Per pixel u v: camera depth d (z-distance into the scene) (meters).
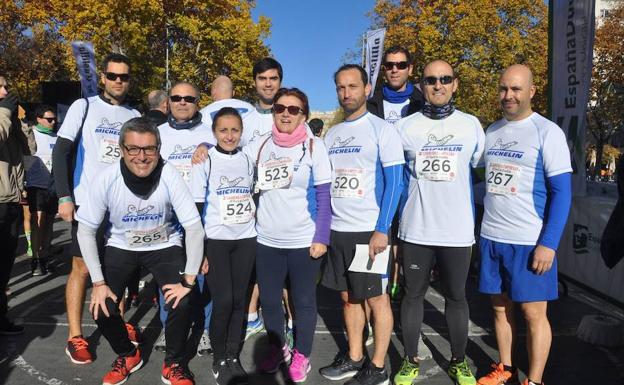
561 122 5.43
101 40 21.36
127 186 2.98
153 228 3.13
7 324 4.14
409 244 3.31
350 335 3.56
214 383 3.41
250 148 3.49
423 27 23.75
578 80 5.16
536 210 3.04
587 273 5.31
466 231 3.19
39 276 6.05
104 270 3.43
